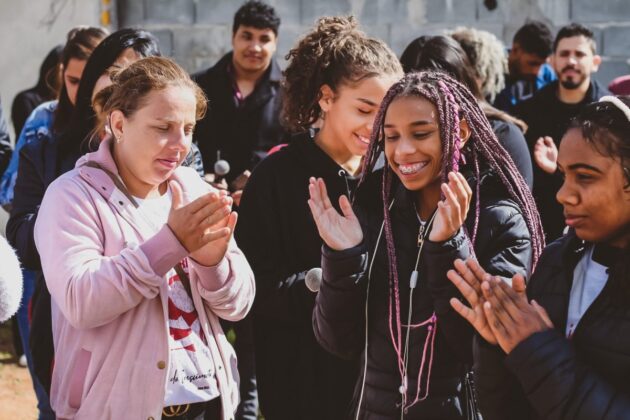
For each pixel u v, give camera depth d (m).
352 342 3.06
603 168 2.28
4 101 8.77
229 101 6.30
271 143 6.37
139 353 2.88
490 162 3.03
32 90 6.72
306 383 3.64
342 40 3.62
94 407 2.88
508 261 2.91
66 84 4.44
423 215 3.04
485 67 5.34
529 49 7.43
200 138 6.29
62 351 2.97
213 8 8.66
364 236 3.04
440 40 4.41
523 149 4.18
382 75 3.54
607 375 2.31
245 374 4.88
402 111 2.91
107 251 2.93
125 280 2.77
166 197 3.12
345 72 3.56
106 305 2.78
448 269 2.76
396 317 2.94
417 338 2.94
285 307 3.63
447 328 2.81
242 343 4.88
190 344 2.98
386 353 2.99
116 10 8.76
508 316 2.34
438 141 2.91
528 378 2.30
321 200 2.98
